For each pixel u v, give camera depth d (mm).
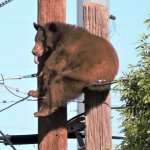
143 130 21297
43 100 23391
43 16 24344
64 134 23156
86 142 22500
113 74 24031
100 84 22453
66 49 24516
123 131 22672
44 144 23000
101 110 22750
